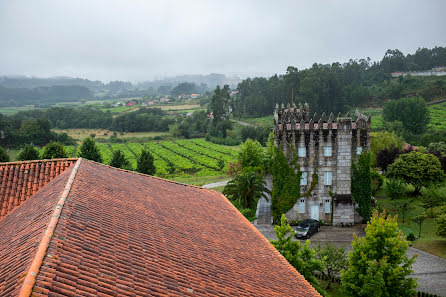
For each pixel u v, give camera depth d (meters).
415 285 35.03
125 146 196.38
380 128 155.75
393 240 35.72
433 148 105.19
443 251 52.91
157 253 17.16
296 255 38.06
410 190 80.31
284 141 63.31
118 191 23.80
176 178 114.44
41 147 175.25
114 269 13.97
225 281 17.42
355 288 36.38
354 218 64.19
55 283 11.48
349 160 62.53
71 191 20.03
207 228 24.08
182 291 14.62
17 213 22.22
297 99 186.75
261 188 70.44
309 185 63.88
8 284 11.73
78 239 14.98
